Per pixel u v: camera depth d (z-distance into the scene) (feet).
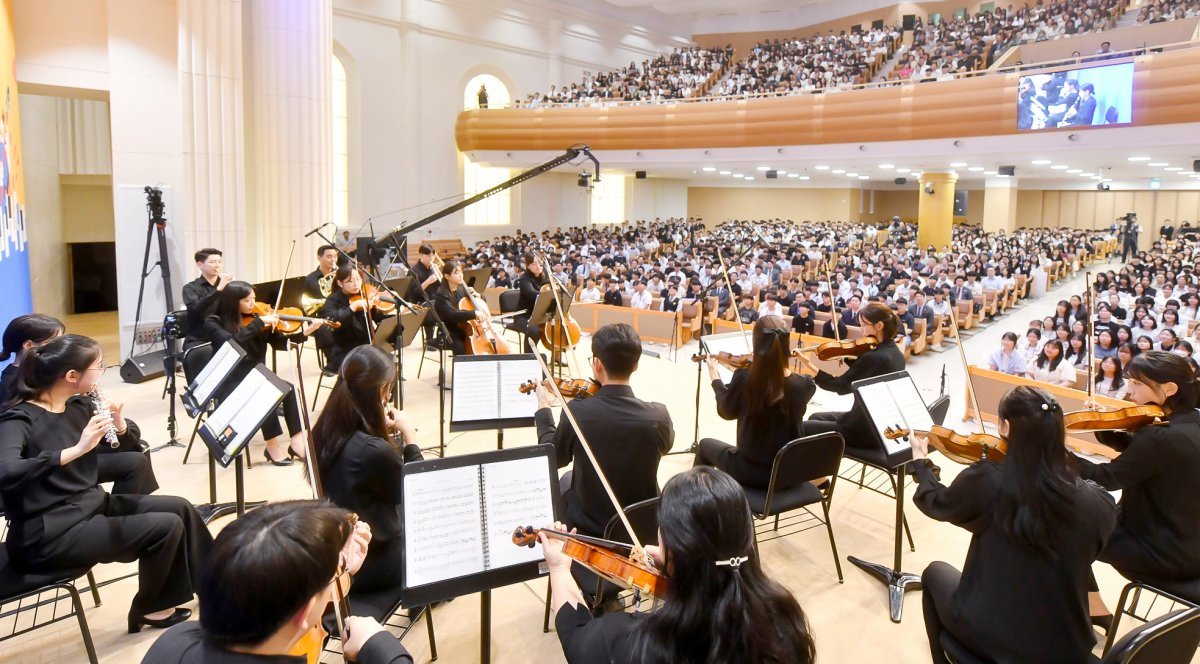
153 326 31.04
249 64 35.78
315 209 36.70
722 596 5.24
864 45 91.15
